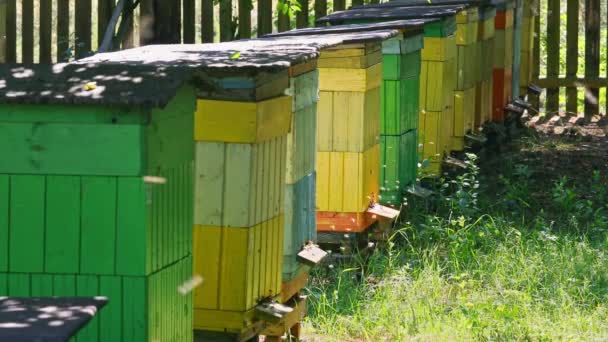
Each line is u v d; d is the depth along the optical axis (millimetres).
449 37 18844
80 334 8297
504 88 24328
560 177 21031
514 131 25266
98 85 8219
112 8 24109
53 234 8273
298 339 11945
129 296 8266
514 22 25609
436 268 14828
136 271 8234
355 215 14469
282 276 11547
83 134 8133
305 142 11891
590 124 26969
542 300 13578
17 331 6168
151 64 9289
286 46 11883
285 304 11617
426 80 18391
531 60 27781
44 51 24328
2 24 23125
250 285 10445
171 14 24219
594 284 14328
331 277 14219
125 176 8148
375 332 12461
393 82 15938
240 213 10250
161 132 8336
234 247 10281
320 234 14648
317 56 11453
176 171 8656
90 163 8156
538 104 28406
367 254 15031
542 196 20094
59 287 8305
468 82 20688
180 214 8773
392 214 14898
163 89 8109
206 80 8938
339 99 14297
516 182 20672
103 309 8273
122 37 23297
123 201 8172
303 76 11656
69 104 8016
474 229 16688
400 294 13797
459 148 20406
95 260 8258
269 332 11320
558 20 27672
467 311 12852
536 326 12562
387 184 16188
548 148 24156
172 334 8758
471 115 21203
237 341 10391
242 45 12242
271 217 10789
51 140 8164
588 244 16156
